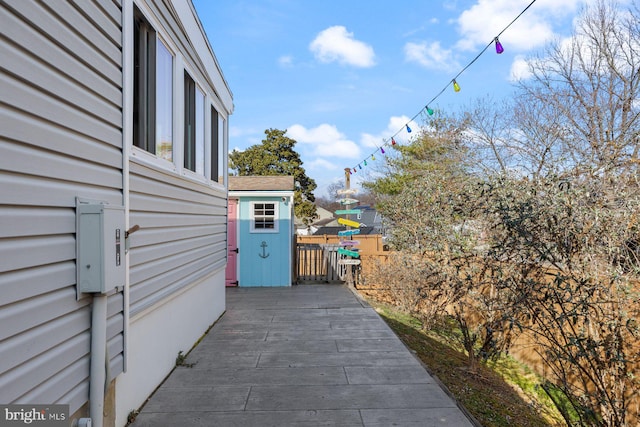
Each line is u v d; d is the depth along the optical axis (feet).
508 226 13.37
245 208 32.04
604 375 11.80
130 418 9.71
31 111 5.51
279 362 14.01
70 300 6.52
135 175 9.57
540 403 15.62
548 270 14.20
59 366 6.20
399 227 28.22
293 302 25.22
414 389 11.65
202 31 15.88
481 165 39.34
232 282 31.81
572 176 13.10
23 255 5.36
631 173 13.00
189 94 15.02
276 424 9.55
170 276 12.37
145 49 10.47
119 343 8.45
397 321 24.64
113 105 8.14
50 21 5.98
